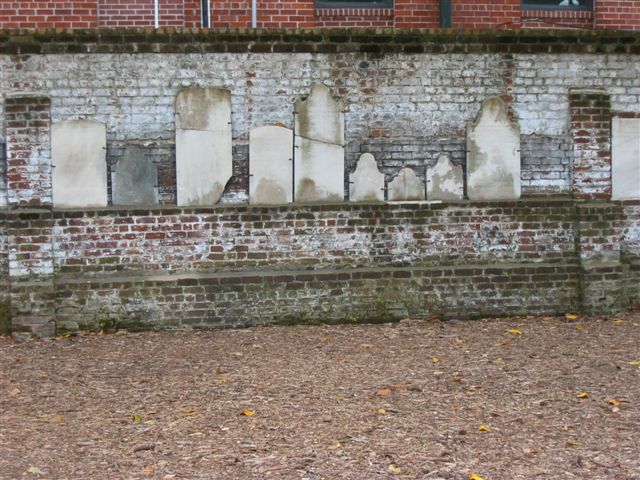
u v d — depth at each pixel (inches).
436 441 231.3
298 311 375.6
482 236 388.2
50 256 362.9
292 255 378.3
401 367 304.5
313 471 211.3
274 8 410.3
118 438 237.6
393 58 381.1
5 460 220.8
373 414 253.9
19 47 362.3
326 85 378.6
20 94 363.3
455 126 386.0
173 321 368.5
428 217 385.1
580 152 391.9
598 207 388.5
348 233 381.1
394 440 232.2
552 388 276.8
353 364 309.9
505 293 386.0
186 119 372.5
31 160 364.2
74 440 236.2
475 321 381.4
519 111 389.1
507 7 422.6
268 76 375.6
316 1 418.3
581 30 387.5
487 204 387.2
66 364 317.1
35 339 358.3
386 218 382.6
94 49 366.6
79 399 274.7
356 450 225.0
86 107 367.2
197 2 408.5
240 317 372.2
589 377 287.9
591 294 388.8
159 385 288.2
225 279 370.6
